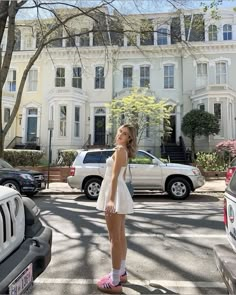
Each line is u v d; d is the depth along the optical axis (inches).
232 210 130.6
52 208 373.7
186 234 253.0
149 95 1003.3
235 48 993.5
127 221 299.0
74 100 981.8
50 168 674.2
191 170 445.1
